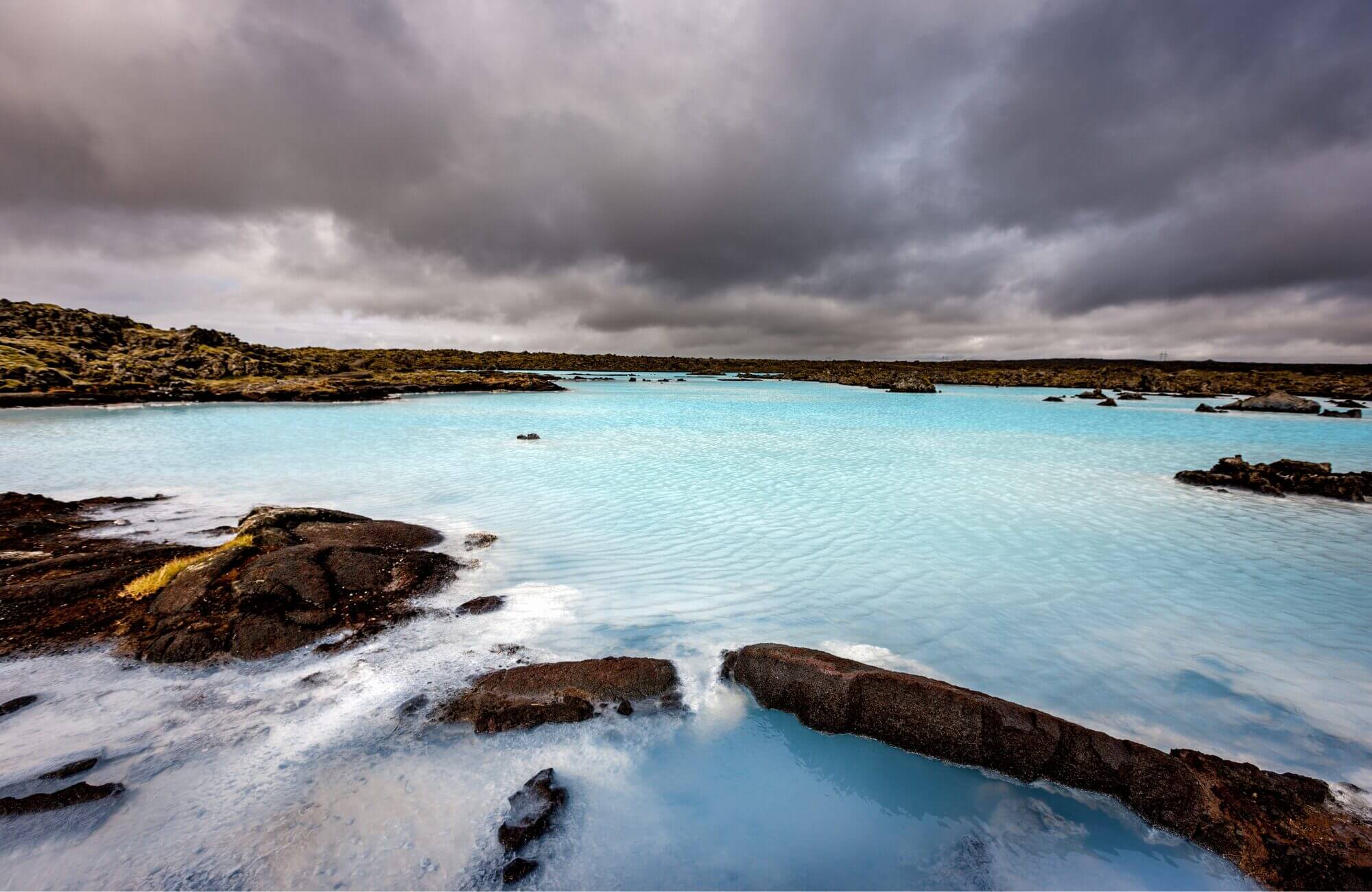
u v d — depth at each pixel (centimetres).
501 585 833
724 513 1230
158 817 405
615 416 3759
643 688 562
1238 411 4459
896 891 375
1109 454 2161
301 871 366
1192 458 2094
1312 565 959
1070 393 7188
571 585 838
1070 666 638
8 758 458
